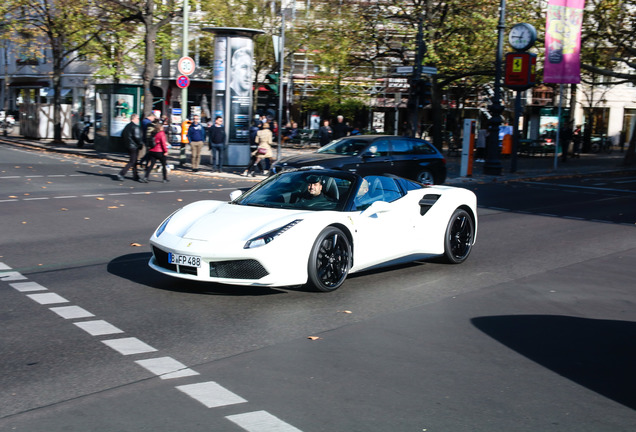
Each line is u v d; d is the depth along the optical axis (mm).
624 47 29656
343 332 5672
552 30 25469
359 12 30500
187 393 4227
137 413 3900
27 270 7805
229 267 6492
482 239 10914
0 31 35719
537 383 4609
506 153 36781
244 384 4406
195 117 21141
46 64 47938
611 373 4871
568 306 6824
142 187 16734
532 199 17422
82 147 31906
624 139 52656
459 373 4754
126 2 23984
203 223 6910
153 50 24125
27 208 12523
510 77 25422
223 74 22516
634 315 6551
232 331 5609
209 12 35500
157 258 6969
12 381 4379
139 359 4859
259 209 7246
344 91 37469
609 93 51750
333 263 6980
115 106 28234
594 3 28469
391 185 8133
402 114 46094
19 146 33062
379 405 4125
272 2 38062
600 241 11008
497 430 3828
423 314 6328
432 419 3945
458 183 21797
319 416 3928
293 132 36812
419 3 29281
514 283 7805
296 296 6844
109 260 8453
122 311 6145
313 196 7461
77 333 5461
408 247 7973
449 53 28922
